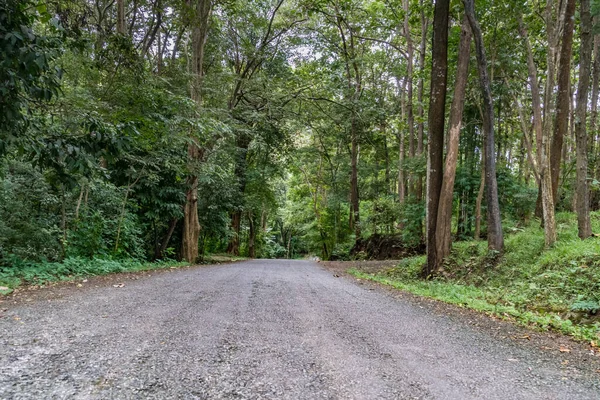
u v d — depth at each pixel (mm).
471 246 11164
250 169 23250
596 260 6871
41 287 5977
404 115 20828
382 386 2436
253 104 19094
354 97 21516
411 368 2818
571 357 3371
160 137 9945
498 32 13133
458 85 10141
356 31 22031
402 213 17750
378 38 23031
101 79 9320
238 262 17797
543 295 6527
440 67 10094
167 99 9359
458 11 12820
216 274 9359
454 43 13898
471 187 16406
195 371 2539
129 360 2678
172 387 2260
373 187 27531
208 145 14594
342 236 31469
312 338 3500
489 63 14039
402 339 3660
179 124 9773
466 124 16031
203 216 17516
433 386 2477
